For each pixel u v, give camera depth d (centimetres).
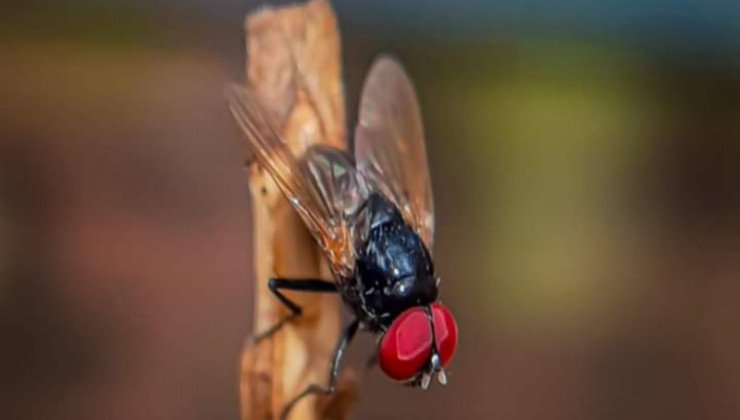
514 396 15
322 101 12
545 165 18
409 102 13
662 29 20
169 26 19
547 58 19
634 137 18
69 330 15
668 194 17
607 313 16
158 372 15
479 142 18
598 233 17
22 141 17
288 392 12
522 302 16
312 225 12
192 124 17
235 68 18
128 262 16
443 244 16
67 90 18
